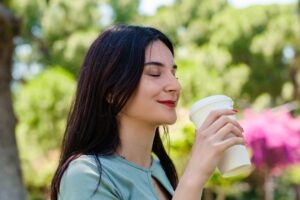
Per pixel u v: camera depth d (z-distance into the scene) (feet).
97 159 5.12
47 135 46.52
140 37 5.28
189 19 69.41
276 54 64.59
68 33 67.31
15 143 20.84
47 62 69.26
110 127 5.32
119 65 5.21
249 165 5.15
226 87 62.28
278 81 65.36
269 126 34.06
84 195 4.90
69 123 5.48
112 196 4.99
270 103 67.62
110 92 5.25
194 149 5.05
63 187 5.03
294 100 63.31
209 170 4.92
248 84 65.46
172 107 5.26
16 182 20.48
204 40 68.18
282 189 62.08
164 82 5.22
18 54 70.49
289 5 65.00
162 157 6.34
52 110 46.50
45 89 46.65
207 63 62.54
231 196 57.77
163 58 5.28
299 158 34.63
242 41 65.87
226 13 67.46
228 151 5.11
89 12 67.67
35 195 46.16
